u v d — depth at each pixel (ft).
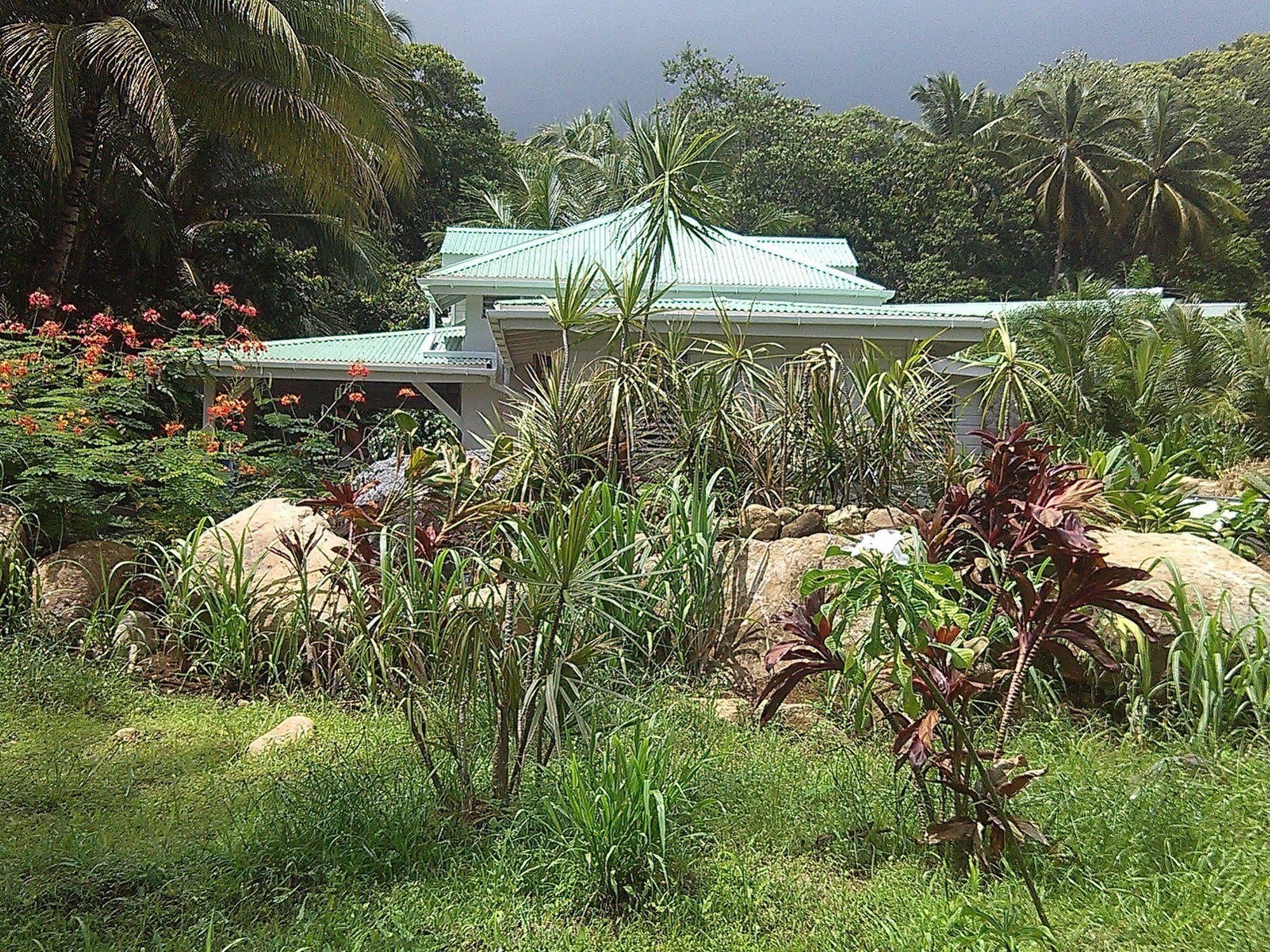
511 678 12.87
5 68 44.88
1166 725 15.80
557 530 12.60
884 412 23.35
